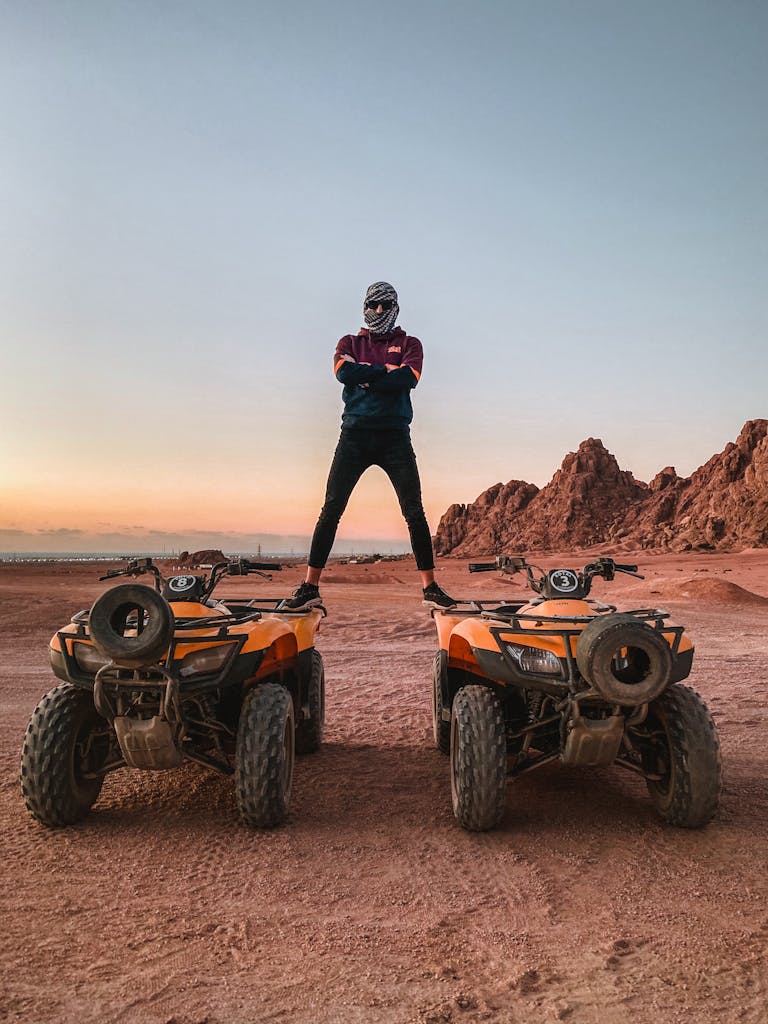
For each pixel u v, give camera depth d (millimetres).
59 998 2975
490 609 6203
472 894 3957
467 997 2979
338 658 12867
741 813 5184
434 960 3275
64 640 4973
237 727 5363
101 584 30750
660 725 5133
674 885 4047
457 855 4500
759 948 3357
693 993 3000
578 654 4516
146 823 5070
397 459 6645
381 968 3209
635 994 2996
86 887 4043
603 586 35500
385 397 6496
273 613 6387
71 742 4969
